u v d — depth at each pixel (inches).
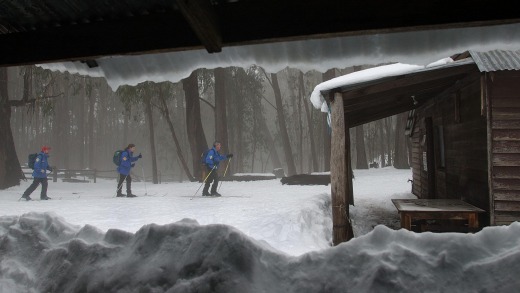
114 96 1812.3
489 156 257.0
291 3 100.0
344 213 241.4
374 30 95.5
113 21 113.3
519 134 253.8
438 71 257.8
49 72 802.2
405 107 451.8
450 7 91.2
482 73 257.3
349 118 422.3
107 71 132.3
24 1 107.7
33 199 465.7
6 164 720.3
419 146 482.6
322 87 249.1
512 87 256.4
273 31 101.1
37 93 900.0
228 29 103.0
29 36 120.3
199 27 95.7
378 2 95.0
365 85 248.8
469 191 302.0
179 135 1731.1
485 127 263.3
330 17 97.4
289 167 1326.3
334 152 246.1
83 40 116.0
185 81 891.4
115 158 487.5
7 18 116.6
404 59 108.2
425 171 446.6
